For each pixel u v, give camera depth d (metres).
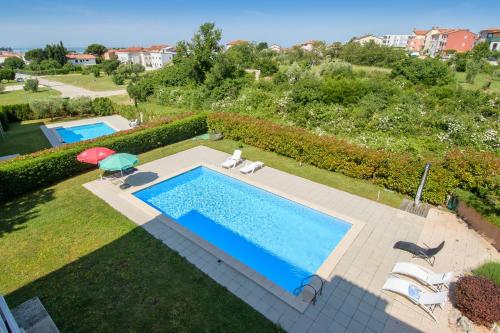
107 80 65.94
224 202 13.45
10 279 8.27
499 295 6.94
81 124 28.53
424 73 35.97
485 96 25.69
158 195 13.97
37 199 12.78
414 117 21.16
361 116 22.30
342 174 15.57
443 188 12.09
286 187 14.16
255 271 8.55
